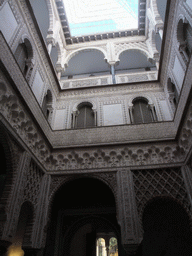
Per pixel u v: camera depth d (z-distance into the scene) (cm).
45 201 646
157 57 1070
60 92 1011
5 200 480
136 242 544
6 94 465
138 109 936
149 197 618
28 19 668
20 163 537
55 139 757
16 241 771
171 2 672
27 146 573
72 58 1315
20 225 788
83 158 703
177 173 650
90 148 715
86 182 808
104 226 1096
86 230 1127
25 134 569
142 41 1225
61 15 1149
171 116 861
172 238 760
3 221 459
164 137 708
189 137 595
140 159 679
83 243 1112
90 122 924
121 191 627
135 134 730
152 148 692
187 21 589
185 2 577
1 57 441
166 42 777
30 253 571
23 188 535
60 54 1149
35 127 613
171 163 659
